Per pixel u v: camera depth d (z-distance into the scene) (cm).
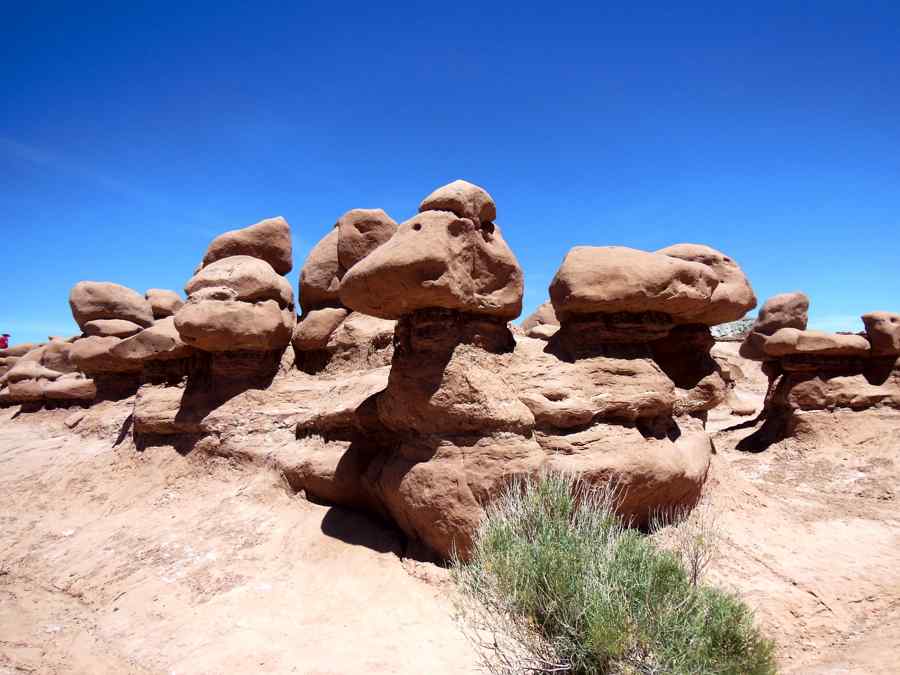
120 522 1163
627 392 978
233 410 1283
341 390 1209
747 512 1088
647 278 988
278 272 1525
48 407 2278
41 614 884
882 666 671
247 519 1073
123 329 1959
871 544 1012
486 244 959
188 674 696
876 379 1595
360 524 1011
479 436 867
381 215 1395
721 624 545
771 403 1752
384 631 753
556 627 542
